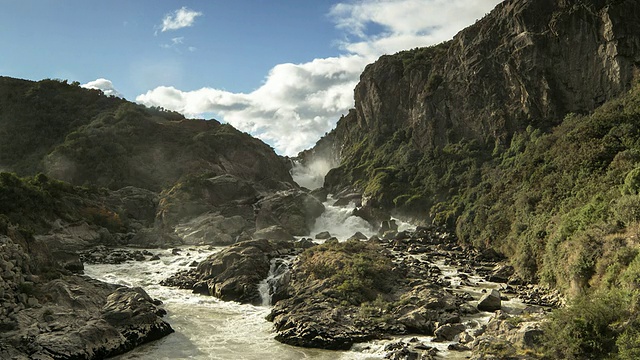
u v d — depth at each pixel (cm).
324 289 3938
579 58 8081
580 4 8081
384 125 12538
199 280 4734
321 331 3219
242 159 12788
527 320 3038
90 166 10619
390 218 9569
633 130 5047
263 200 9656
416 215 9281
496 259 5794
